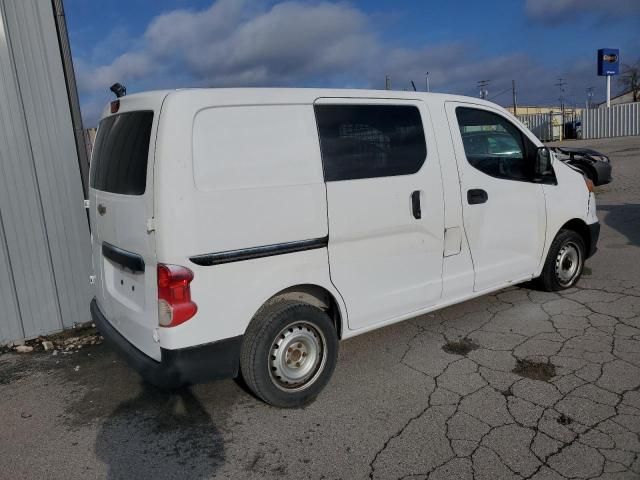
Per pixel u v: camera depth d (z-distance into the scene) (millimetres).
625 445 2859
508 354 4031
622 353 3922
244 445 3086
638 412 3162
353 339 4477
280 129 3242
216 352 3066
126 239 3240
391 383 3699
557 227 5008
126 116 3395
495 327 4562
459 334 4461
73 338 4977
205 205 2945
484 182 4324
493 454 2857
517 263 4730
